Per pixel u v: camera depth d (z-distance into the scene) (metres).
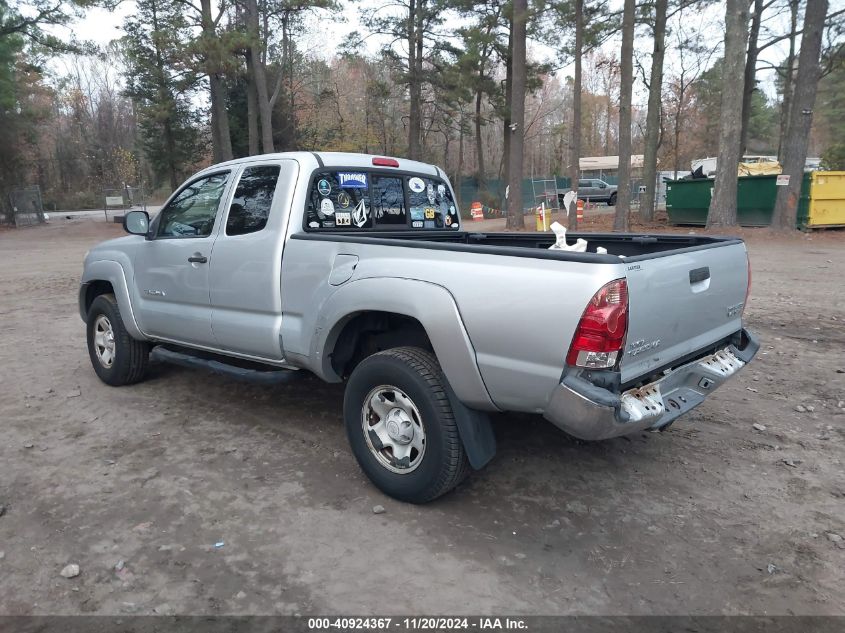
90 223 36.16
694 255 3.44
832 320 7.93
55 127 70.50
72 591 2.78
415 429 3.44
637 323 2.93
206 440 4.46
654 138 23.70
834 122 39.19
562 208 37.91
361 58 33.69
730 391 5.41
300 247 3.93
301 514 3.45
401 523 3.36
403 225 4.98
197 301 4.64
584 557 3.06
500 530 3.30
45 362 6.56
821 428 4.59
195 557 3.04
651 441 4.42
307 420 4.84
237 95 36.22
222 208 4.49
